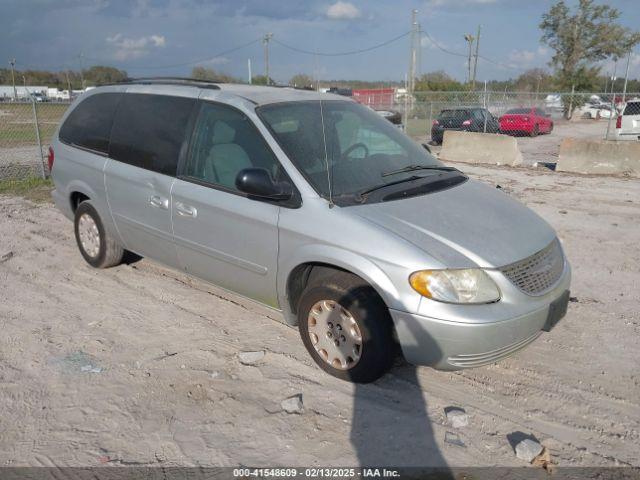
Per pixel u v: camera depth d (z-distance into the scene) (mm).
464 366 3373
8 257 6273
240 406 3527
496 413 3459
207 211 4250
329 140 4211
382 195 3824
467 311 3242
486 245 3461
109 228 5406
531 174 12445
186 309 4887
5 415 3436
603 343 4305
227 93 4426
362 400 3572
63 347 4246
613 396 3625
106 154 5230
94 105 5586
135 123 5000
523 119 24609
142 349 4215
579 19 41656
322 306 3715
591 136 25000
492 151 14211
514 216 3947
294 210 3756
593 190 10344
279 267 3875
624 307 4957
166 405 3543
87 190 5438
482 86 44562
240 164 4137
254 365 3979
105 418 3418
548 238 3865
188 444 3193
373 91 21766
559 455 3105
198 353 4148
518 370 3924
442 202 3883
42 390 3693
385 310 3475
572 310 4887
